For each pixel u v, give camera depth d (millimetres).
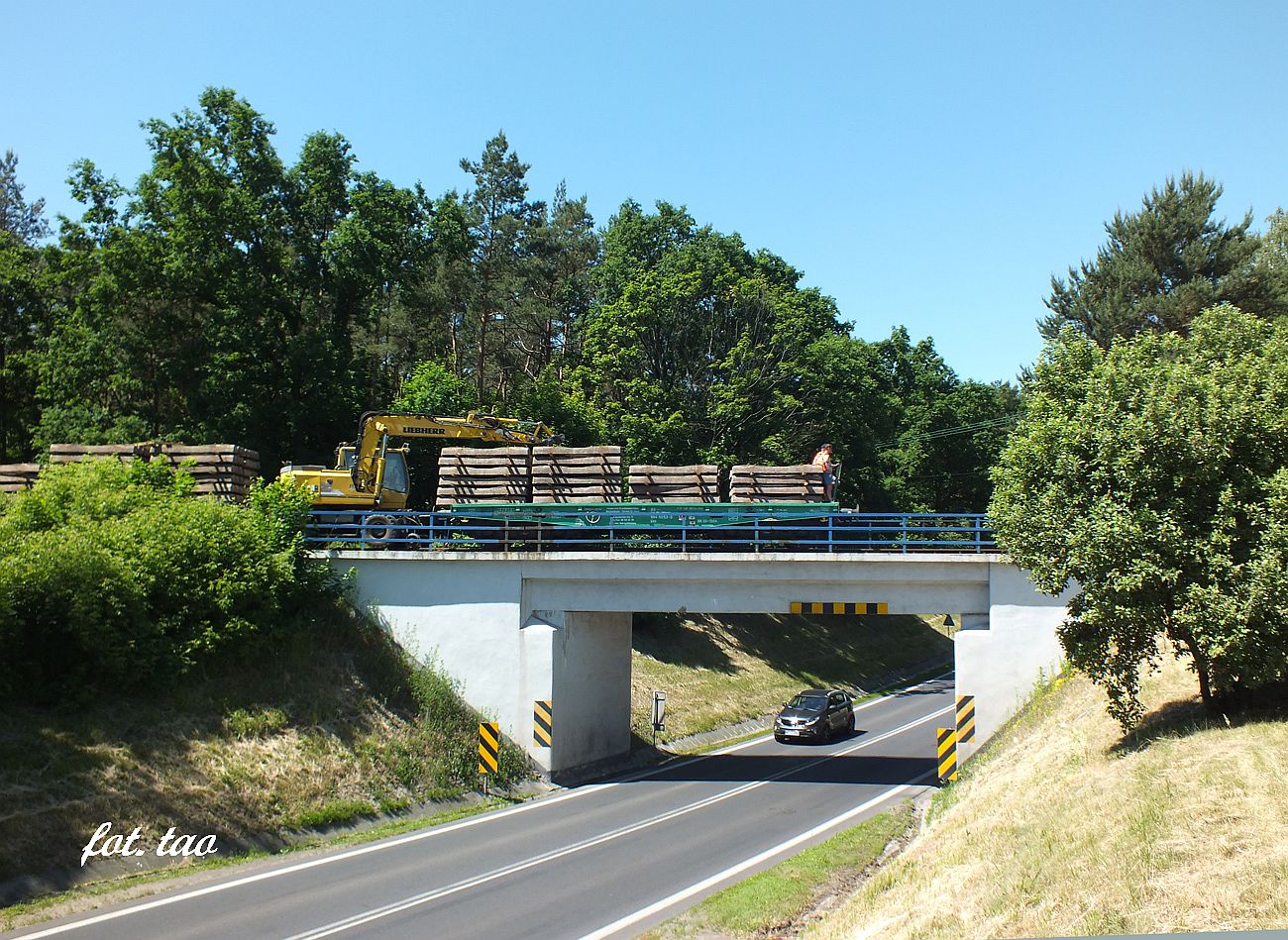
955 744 20188
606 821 19141
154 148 36688
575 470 24406
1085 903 9750
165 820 15820
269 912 13133
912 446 62062
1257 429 14016
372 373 45844
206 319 37594
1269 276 37906
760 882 14031
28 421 42250
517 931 12406
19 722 16281
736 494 23438
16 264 41938
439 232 41125
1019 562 16250
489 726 21578
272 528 22578
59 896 13469
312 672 21672
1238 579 13602
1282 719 13320
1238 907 8586
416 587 24344
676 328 46969
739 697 37094
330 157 38719
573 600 24156
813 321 52031
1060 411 16062
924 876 12719
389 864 15883
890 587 22688
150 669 18562
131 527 20125
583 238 65250
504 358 56719
